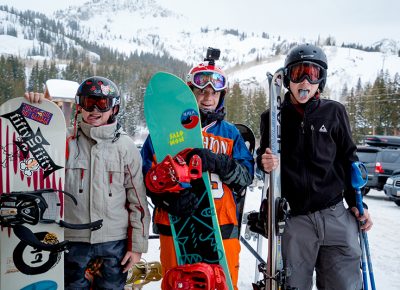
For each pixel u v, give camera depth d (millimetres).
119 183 2256
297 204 2443
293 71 2455
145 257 4461
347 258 2428
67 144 2291
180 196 2279
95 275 2279
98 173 2217
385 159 10141
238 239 2467
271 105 2412
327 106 2473
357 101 46906
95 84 2266
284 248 2486
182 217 2330
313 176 2412
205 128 2523
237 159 2492
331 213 2436
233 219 2424
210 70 2527
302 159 2441
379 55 175250
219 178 2426
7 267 2098
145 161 2531
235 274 2389
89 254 2195
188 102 2473
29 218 2016
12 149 2189
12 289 2098
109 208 2213
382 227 6645
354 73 156125
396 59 172000
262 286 2396
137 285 2951
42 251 2133
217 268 2137
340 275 2418
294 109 2506
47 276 2139
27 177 2186
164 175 2164
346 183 2531
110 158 2242
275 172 2357
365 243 2520
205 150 2312
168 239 2436
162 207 2326
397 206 9023
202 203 2365
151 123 2549
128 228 2311
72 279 2189
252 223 2549
